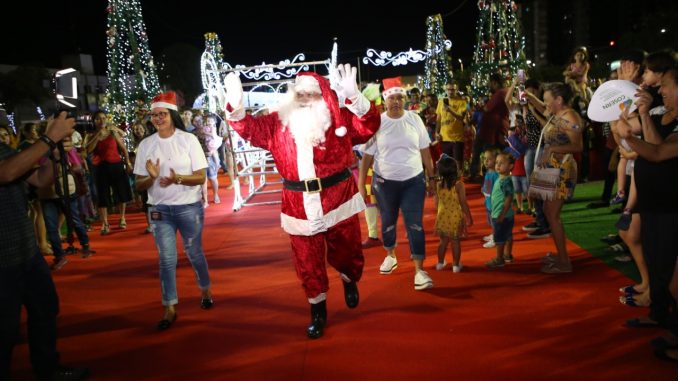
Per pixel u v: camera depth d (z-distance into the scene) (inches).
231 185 537.0
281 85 457.4
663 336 149.1
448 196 224.2
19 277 134.6
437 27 822.5
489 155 247.6
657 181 143.1
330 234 173.3
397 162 209.8
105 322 202.8
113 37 651.5
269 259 273.3
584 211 323.9
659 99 159.9
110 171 370.9
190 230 195.9
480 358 152.6
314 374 150.2
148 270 273.0
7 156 132.9
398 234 303.4
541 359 149.8
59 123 129.3
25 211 138.7
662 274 148.0
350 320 185.9
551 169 211.2
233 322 193.3
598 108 175.3
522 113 317.7
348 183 171.8
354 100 160.2
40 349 149.6
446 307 191.2
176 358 167.8
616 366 143.7
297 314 196.7
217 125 572.7
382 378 145.0
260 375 152.4
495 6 545.6
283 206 171.8
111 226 397.4
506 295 199.0
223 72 414.9
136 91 662.5
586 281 207.6
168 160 190.5
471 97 612.1
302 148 163.6
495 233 229.6
